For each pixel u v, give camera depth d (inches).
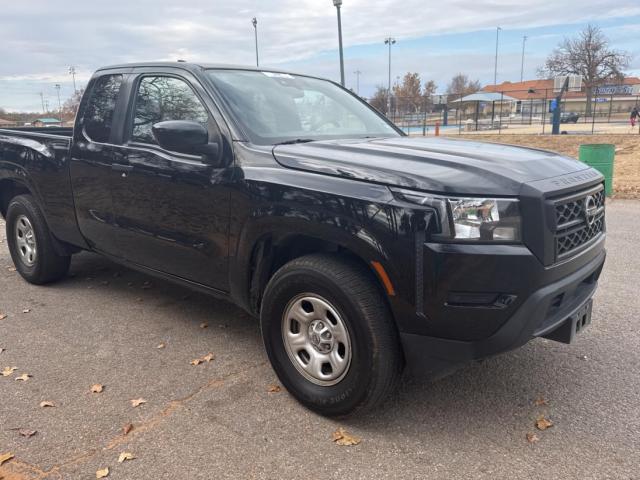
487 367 150.4
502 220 106.2
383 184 113.3
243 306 145.4
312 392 126.5
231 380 144.0
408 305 110.7
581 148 442.0
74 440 118.6
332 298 118.6
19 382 142.9
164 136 135.0
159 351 160.9
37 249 208.8
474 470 109.0
